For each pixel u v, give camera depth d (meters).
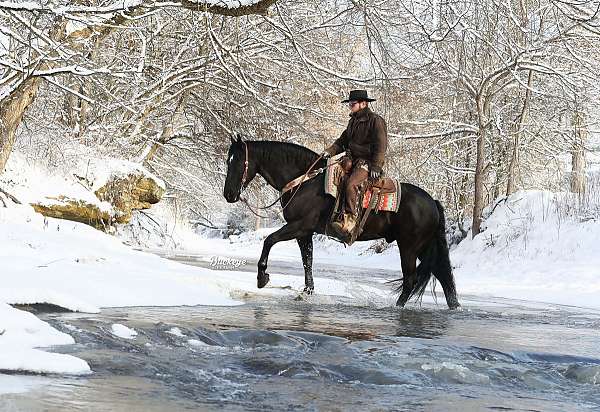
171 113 27.80
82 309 7.24
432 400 4.56
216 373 5.01
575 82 24.64
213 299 9.41
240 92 23.92
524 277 19.52
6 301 6.84
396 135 26.75
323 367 5.35
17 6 12.27
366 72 23.22
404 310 10.48
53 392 4.06
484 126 25.88
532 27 25.48
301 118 25.20
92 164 19.36
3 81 14.60
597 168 33.38
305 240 11.27
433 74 25.39
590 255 19.83
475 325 8.95
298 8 22.42
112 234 19.25
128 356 5.24
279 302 10.08
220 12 12.95
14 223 12.70
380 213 10.95
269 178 11.33
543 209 23.56
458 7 23.53
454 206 30.91
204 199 32.06
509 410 4.38
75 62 14.55
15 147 18.19
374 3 17.94
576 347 7.27
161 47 25.20
